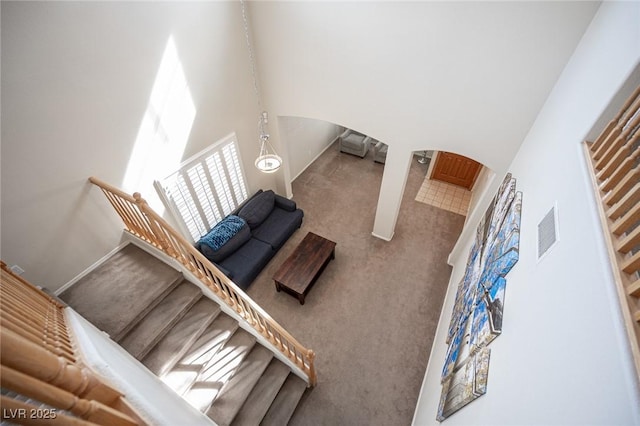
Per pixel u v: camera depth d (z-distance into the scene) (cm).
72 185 292
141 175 358
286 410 325
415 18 319
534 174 263
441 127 383
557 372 122
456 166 684
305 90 457
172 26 330
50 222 286
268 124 543
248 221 520
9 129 237
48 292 298
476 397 190
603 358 102
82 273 331
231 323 335
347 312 447
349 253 541
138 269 343
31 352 73
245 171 547
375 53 365
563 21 261
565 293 139
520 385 145
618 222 125
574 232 153
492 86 324
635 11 176
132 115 323
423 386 356
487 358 195
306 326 430
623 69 172
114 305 307
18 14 220
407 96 379
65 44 251
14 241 266
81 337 157
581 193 163
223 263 470
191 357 303
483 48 306
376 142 846
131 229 360
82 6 253
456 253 498
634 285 104
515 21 279
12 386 67
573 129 215
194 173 438
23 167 253
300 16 384
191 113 397
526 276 192
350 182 728
